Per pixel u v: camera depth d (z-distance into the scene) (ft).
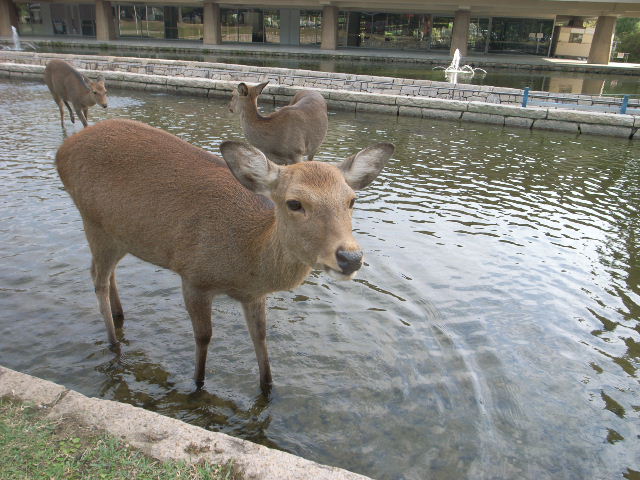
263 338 5.14
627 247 9.16
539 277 7.89
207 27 50.62
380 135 17.65
